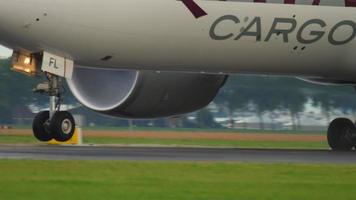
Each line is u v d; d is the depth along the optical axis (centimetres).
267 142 12094
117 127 17450
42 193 4547
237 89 16425
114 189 4716
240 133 15588
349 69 8794
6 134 12850
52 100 8125
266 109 16338
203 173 5488
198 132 15838
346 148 9456
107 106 8794
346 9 8462
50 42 7931
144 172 5456
